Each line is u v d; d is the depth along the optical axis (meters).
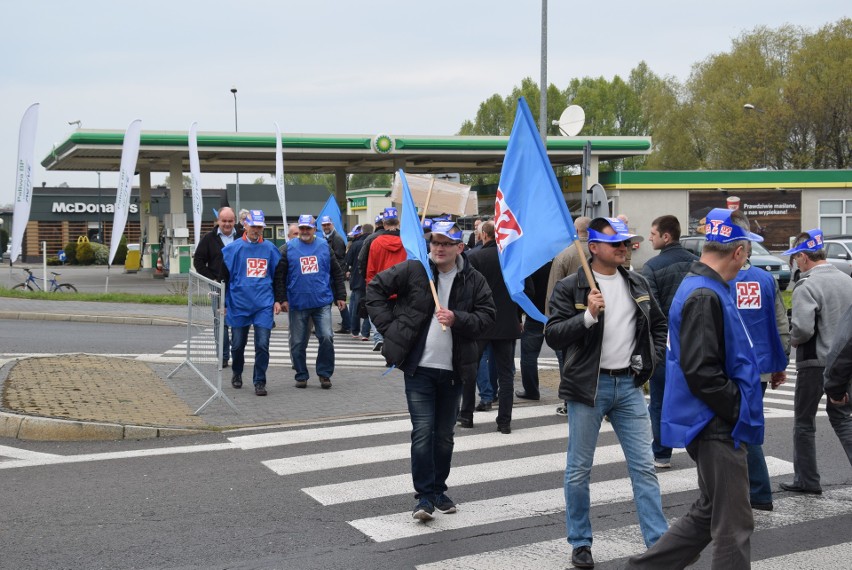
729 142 58.00
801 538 6.05
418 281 6.38
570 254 9.62
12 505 6.60
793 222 41.88
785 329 7.04
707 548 5.88
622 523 6.41
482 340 9.15
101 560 5.50
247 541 5.89
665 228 7.79
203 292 11.12
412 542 5.91
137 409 9.62
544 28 22.55
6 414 8.78
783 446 8.79
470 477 7.58
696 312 4.64
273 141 36.88
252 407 10.28
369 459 8.10
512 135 6.69
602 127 86.25
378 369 13.38
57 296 23.86
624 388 5.58
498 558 5.62
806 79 55.31
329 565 5.47
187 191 68.38
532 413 10.24
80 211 71.25
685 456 8.41
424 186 15.83
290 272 11.38
